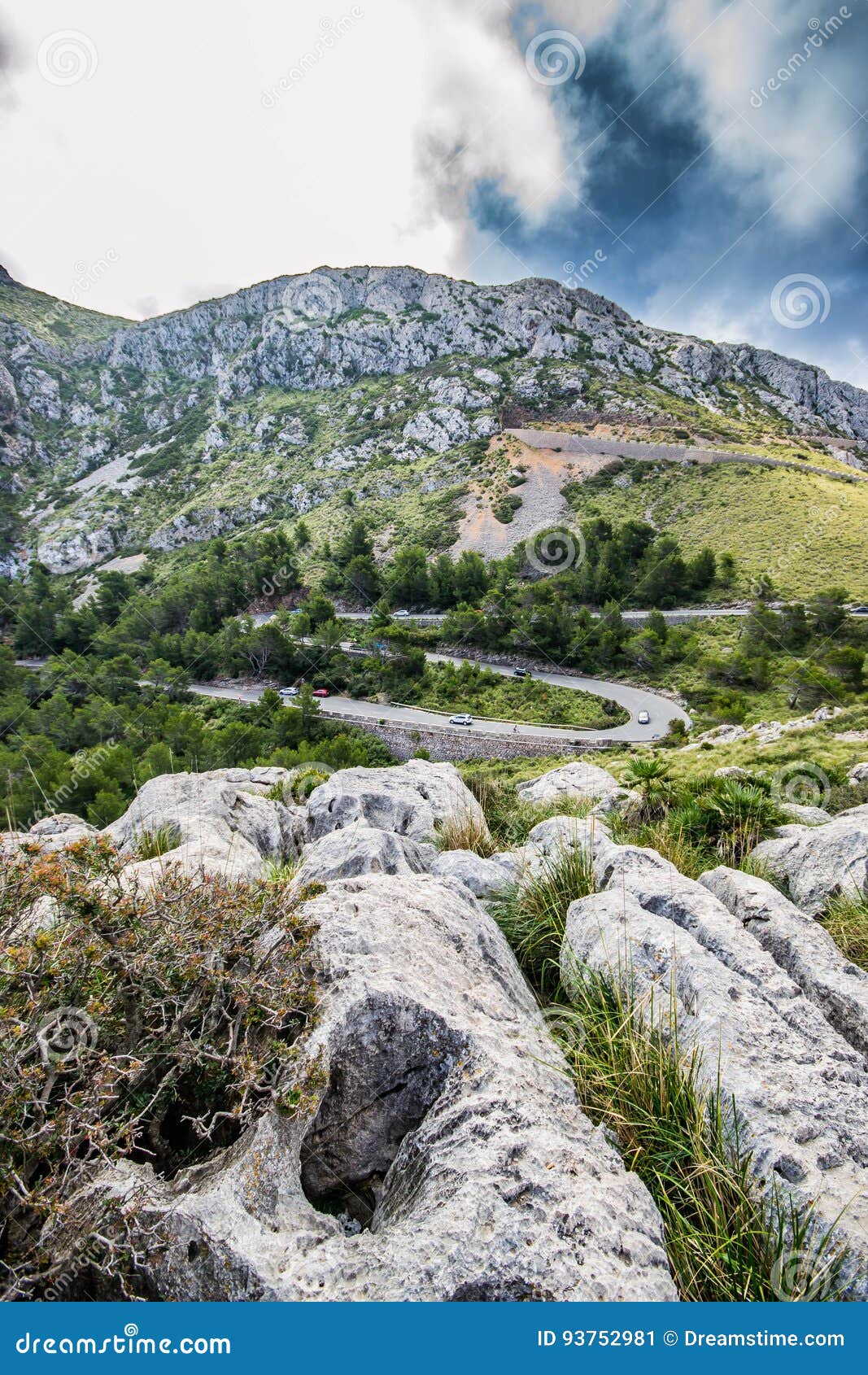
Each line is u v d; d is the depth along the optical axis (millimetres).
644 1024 3545
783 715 49906
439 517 135625
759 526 103125
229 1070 2680
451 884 4746
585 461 145375
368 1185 2898
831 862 6148
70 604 112188
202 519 167875
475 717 59000
